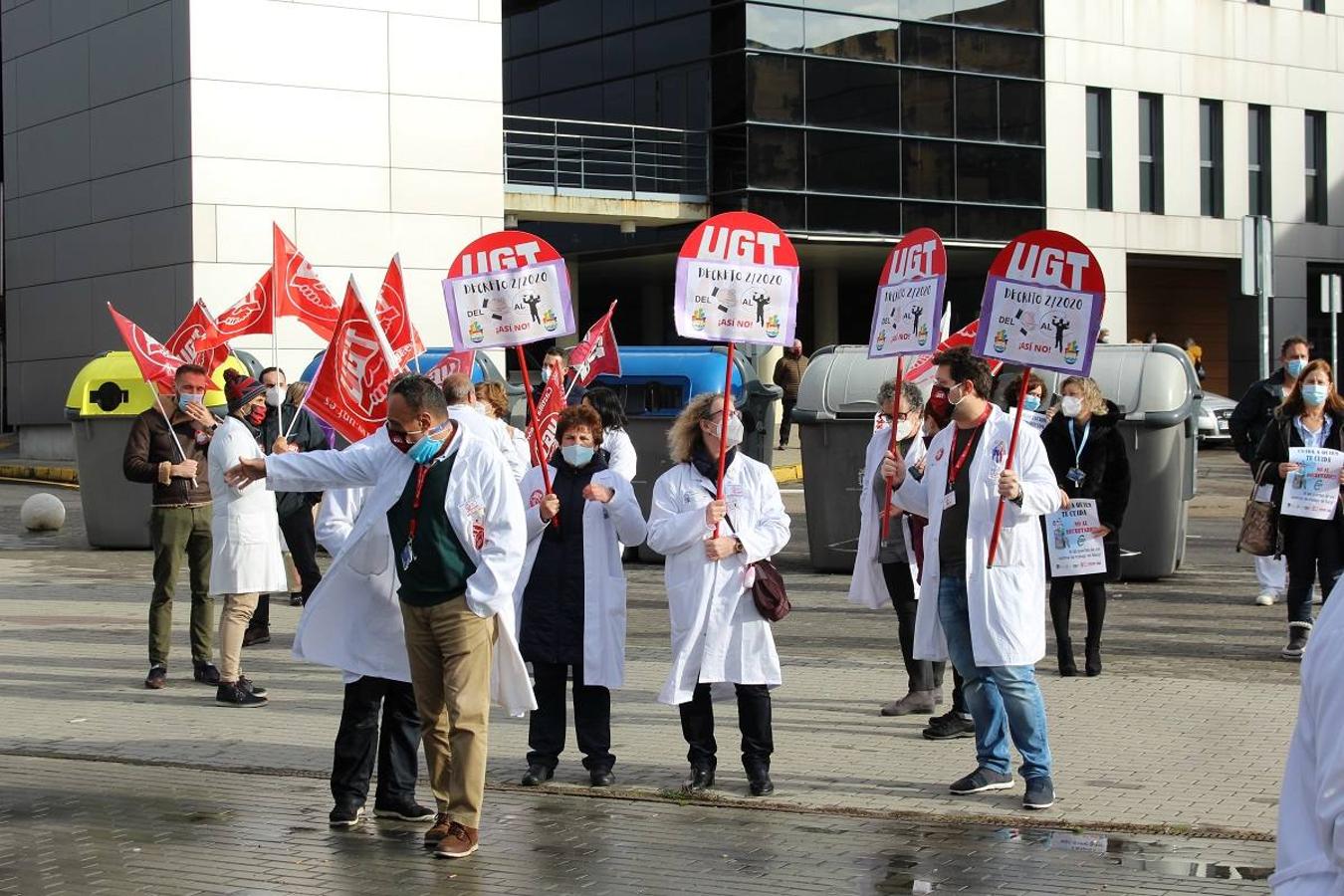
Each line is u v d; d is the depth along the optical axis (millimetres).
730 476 7871
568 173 33562
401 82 29406
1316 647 2768
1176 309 44000
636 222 34500
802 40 34031
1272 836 6949
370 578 7250
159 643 10852
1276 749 8594
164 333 28688
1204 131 40062
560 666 8125
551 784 8102
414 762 7566
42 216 31938
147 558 18641
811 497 16375
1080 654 11609
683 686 7668
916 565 9500
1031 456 7594
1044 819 7281
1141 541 15148
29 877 6566
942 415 8750
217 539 10164
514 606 7969
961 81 36094
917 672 9594
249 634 12453
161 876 6582
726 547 7629
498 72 30328
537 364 35688
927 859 6695
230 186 28078
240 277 28203
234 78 28062
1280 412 11305
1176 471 15078
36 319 32375
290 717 9891
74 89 30828
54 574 17094
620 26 35938
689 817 7473
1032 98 37188
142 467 10641
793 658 11633
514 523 6871
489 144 30266
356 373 8078
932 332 8414
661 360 17562
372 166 29203
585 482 8023
